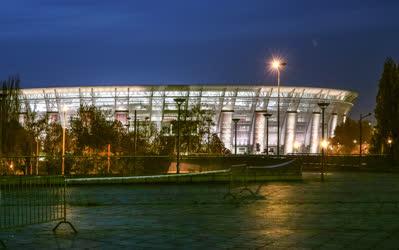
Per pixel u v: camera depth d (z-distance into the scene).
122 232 12.26
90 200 21.45
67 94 148.75
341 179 36.62
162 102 146.25
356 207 17.78
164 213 16.42
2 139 40.72
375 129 60.91
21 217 14.57
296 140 163.75
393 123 57.28
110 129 52.56
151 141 68.94
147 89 145.62
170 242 10.85
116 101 147.38
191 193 24.59
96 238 11.41
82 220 14.66
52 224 13.64
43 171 37.56
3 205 15.47
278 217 15.01
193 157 43.00
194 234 11.87
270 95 152.75
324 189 26.56
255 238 11.21
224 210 17.09
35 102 148.88
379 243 10.52
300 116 163.12
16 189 14.49
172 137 62.81
